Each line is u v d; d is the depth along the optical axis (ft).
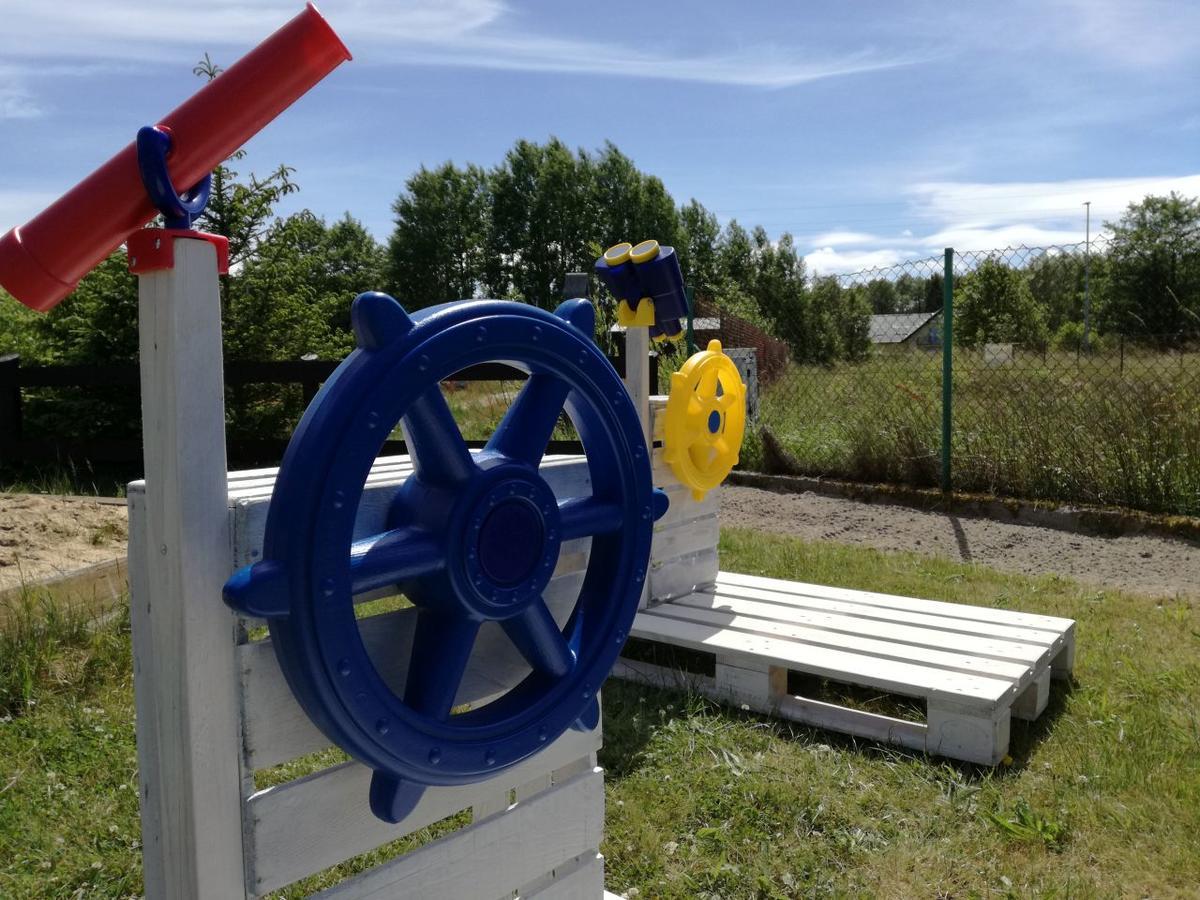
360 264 183.21
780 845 8.50
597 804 7.31
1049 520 21.40
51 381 27.30
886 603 13.71
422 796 5.94
